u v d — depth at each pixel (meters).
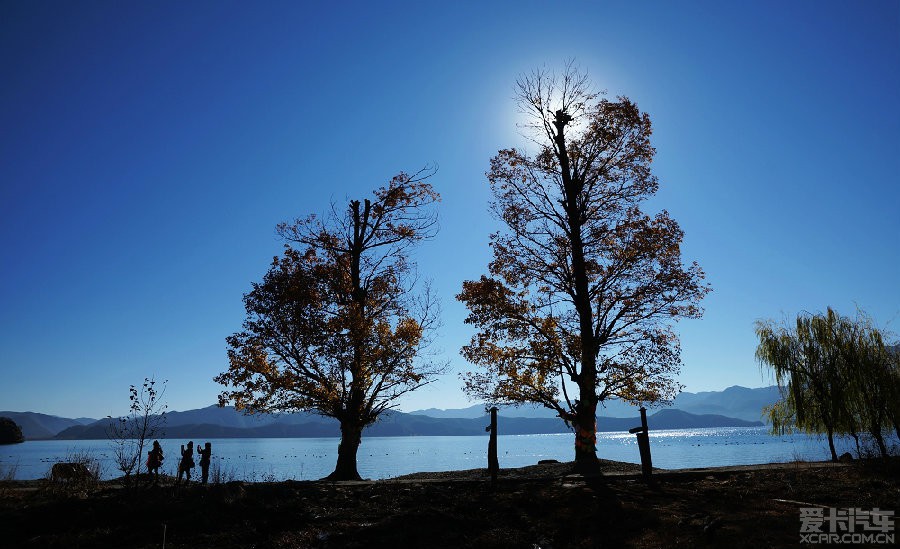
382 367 26.52
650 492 14.60
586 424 21.42
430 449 173.50
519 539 11.89
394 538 12.07
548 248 24.08
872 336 22.70
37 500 14.99
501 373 23.22
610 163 24.56
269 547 11.88
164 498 14.91
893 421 21.55
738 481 15.71
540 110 25.75
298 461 92.06
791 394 24.88
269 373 26.03
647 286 22.53
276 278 26.77
